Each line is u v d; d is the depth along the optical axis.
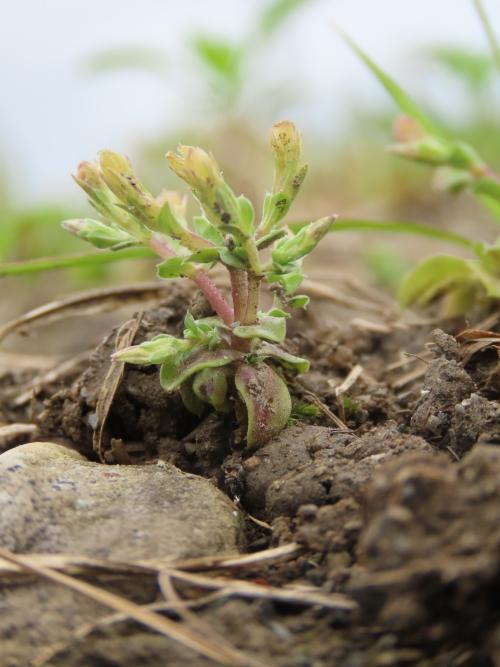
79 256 0.23
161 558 0.18
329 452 0.19
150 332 0.21
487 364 0.21
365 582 0.16
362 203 0.47
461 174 0.24
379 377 0.23
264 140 0.45
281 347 0.22
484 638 0.16
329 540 0.18
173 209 0.20
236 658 0.16
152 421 0.21
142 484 0.19
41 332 0.32
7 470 0.19
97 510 0.18
